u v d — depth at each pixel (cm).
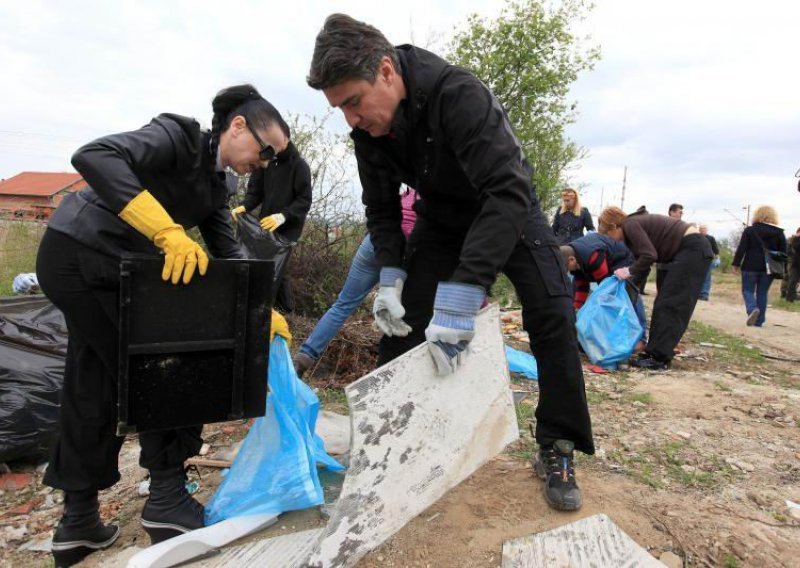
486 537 199
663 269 511
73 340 199
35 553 240
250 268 178
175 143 188
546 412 220
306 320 507
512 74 881
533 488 231
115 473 213
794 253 1152
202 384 178
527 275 209
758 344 658
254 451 217
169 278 166
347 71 167
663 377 449
